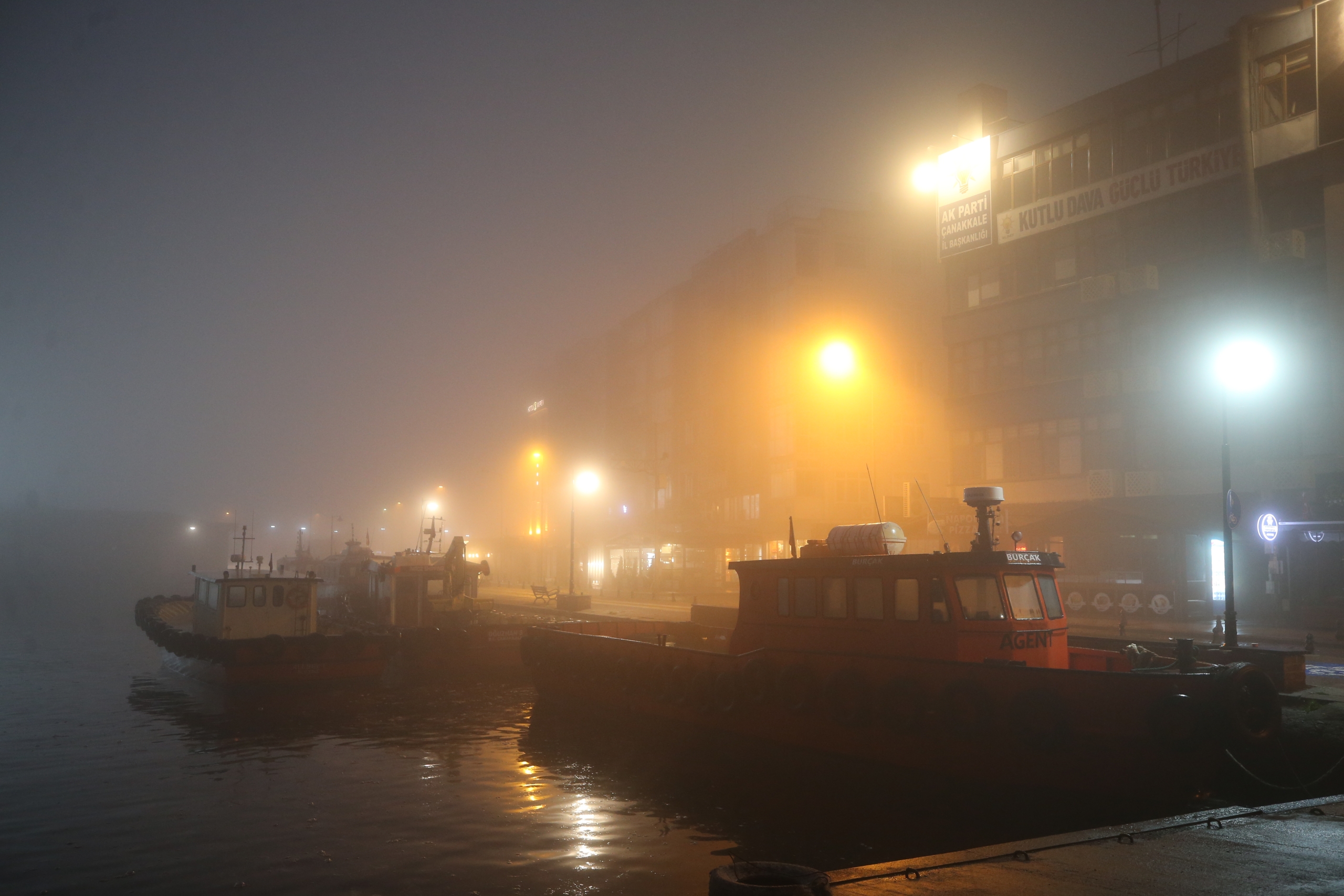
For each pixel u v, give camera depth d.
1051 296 38.12
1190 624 29.39
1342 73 28.02
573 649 20.52
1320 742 11.52
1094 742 10.73
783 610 15.41
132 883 9.56
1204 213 32.81
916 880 5.82
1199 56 32.81
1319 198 29.19
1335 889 5.55
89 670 28.42
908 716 12.59
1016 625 13.06
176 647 25.55
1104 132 36.00
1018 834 10.73
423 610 32.38
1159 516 31.66
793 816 11.76
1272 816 7.58
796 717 14.34
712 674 15.86
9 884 9.59
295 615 25.19
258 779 14.20
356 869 9.90
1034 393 38.69
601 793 13.13
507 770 14.72
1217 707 9.92
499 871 9.77
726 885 5.34
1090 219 36.34
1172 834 6.98
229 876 9.74
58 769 14.95
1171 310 33.66
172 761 15.59
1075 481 36.84
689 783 13.67
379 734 17.92
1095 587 33.16
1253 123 30.75
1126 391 34.47
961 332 42.09
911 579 13.42
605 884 9.33
